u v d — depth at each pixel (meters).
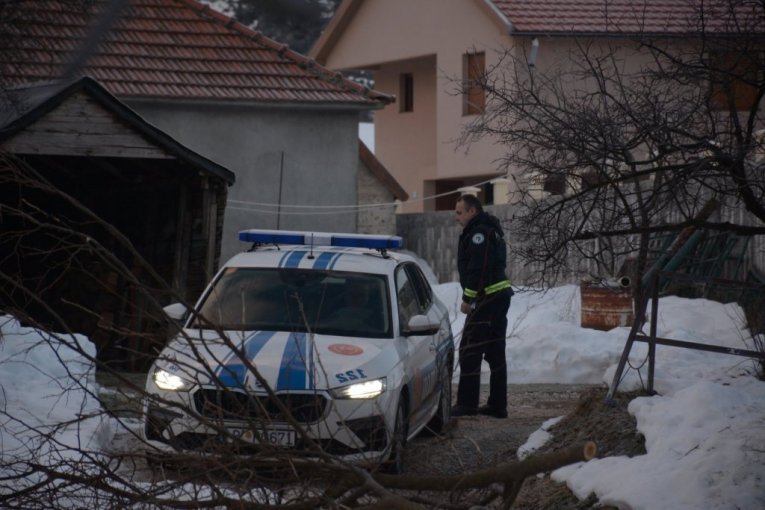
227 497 6.62
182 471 7.34
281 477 6.77
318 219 28.72
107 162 19.33
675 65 7.86
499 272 13.46
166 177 19.98
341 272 12.16
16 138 17.23
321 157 28.62
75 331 20.06
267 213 28.42
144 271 20.27
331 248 13.12
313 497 6.48
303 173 28.53
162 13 30.05
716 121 7.60
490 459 11.14
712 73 7.57
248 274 12.20
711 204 8.15
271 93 27.73
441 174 41.56
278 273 12.19
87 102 17.50
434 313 13.62
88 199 21.34
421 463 9.34
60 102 17.34
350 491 6.93
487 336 13.45
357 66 46.59
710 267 21.89
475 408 13.59
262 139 28.27
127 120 17.66
